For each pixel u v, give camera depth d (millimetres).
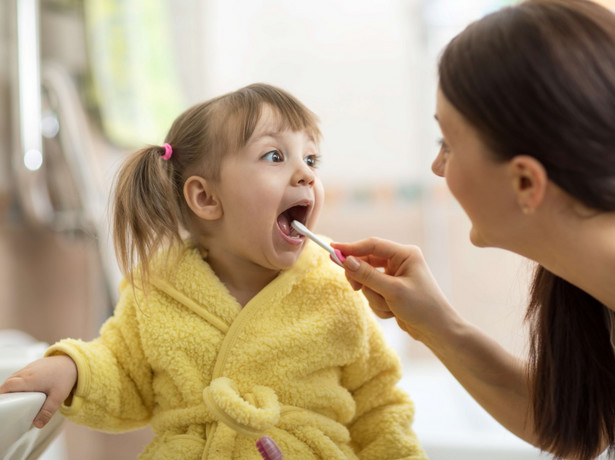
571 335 669
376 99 2188
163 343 706
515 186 554
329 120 2199
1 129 1366
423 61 2162
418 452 735
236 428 641
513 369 745
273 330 720
